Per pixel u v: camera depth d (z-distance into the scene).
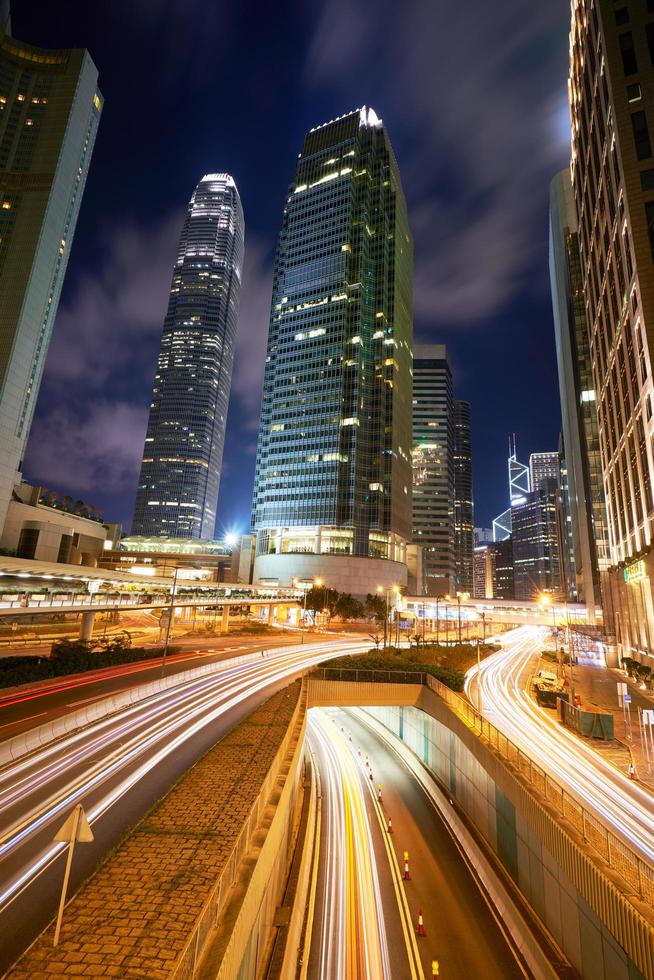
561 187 157.62
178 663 50.81
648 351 48.72
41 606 38.66
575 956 17.00
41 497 128.50
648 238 49.69
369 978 17.80
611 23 55.06
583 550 139.25
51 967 7.96
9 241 115.19
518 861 22.53
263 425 166.38
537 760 28.17
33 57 136.75
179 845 12.45
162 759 23.00
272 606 104.06
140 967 8.03
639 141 51.44
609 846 15.99
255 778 17.30
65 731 27.22
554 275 176.88
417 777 38.59
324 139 185.00
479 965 18.80
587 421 115.88
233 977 9.20
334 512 144.88
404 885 23.95
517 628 143.12
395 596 135.88
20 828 16.17
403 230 185.75
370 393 158.50
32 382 133.38
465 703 32.28
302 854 22.95
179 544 179.75
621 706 41.91
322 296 165.88
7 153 124.94
